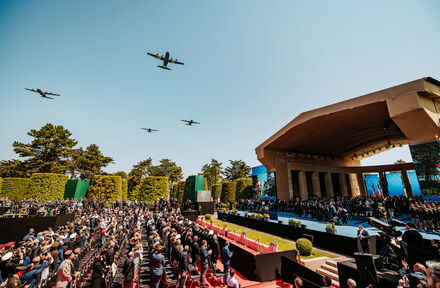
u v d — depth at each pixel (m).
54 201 32.12
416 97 14.42
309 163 35.16
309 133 27.31
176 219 16.86
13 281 5.91
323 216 18.39
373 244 9.60
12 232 17.11
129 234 15.56
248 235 16.11
